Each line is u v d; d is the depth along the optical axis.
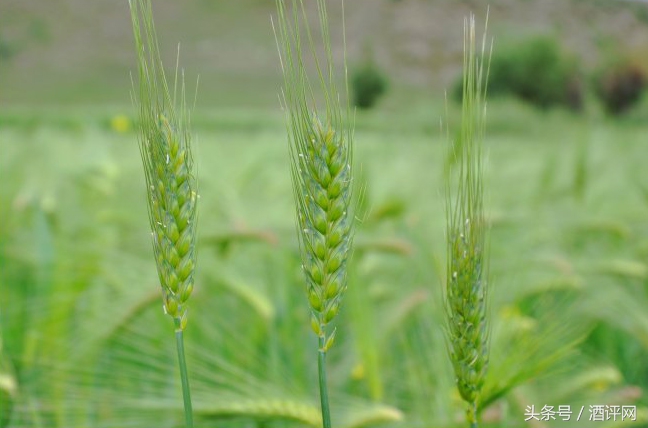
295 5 0.73
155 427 1.18
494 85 19.56
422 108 11.06
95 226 2.21
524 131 11.81
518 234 2.38
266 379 1.38
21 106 18.52
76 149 3.36
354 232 0.75
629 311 1.84
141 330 1.46
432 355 1.37
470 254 0.81
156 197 0.74
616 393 1.39
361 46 26.58
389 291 1.85
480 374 0.82
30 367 1.35
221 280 1.77
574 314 1.75
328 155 0.73
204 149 3.87
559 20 24.12
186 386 0.76
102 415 1.21
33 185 2.48
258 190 3.12
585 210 2.77
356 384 1.57
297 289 2.04
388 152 4.36
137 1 0.74
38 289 1.69
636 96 19.08
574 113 15.31
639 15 24.27
